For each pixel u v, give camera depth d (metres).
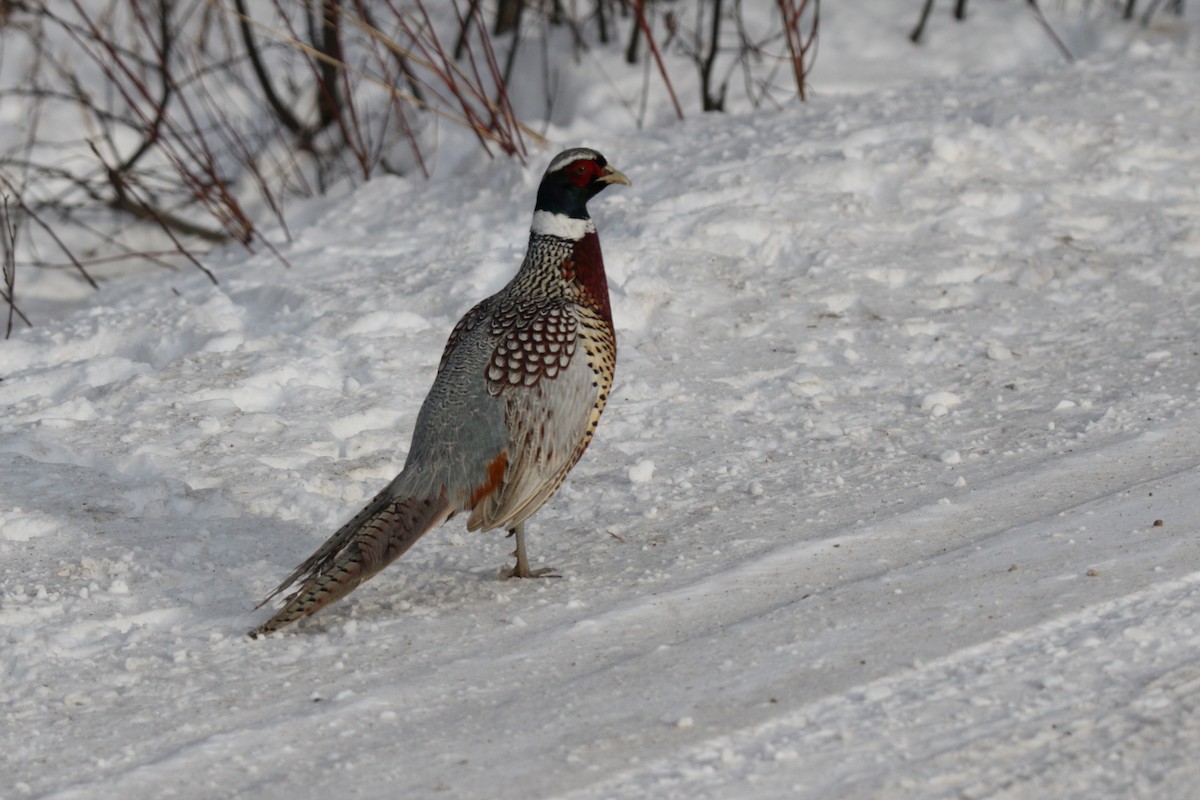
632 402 12.24
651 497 10.39
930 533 9.16
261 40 24.95
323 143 23.41
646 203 16.39
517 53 24.05
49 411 12.25
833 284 14.36
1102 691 6.77
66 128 23.47
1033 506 9.44
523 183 17.56
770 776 6.25
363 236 17.53
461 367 8.66
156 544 9.73
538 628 8.24
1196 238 14.73
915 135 17.45
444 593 8.97
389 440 11.56
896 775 6.17
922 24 24.25
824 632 7.73
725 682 7.23
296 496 10.46
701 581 8.70
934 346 13.09
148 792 6.52
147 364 13.52
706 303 14.17
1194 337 12.70
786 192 16.19
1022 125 17.36
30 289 19.59
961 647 7.36
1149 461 10.03
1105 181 16.17
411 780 6.45
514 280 9.28
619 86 22.91
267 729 7.09
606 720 6.91
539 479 8.71
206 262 18.08
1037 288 14.29
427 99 22.91
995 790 6.02
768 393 12.31
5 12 20.89
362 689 7.53
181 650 8.21
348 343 13.38
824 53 23.62
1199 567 8.06
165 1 22.34
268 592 9.05
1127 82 18.98
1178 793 5.90
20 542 9.78
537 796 6.21
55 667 8.09
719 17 21.17
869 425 11.53
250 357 13.19
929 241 15.20
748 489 10.32
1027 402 11.71
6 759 6.98
